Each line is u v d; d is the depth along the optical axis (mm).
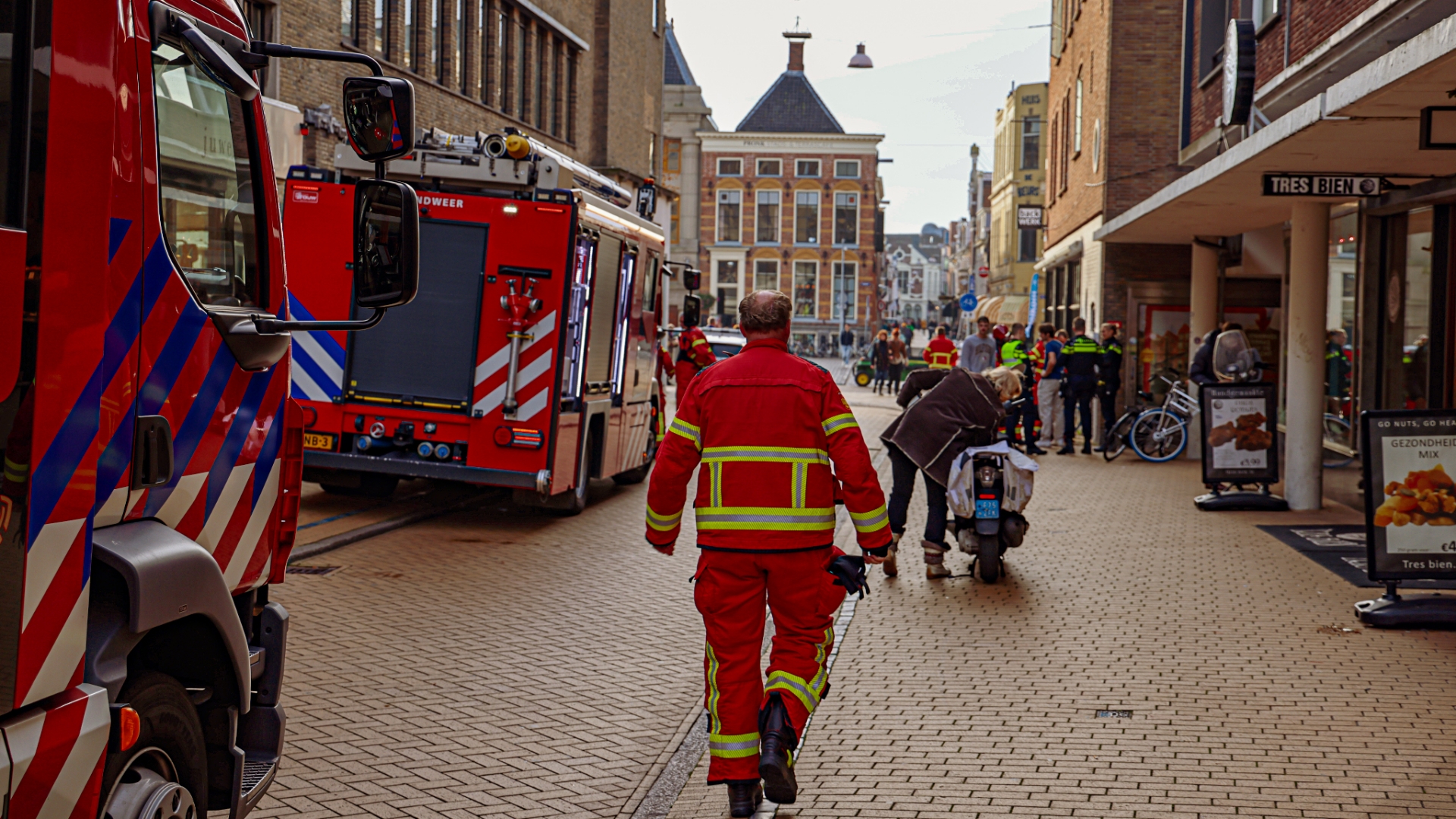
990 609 8297
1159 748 5449
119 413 2928
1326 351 14289
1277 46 14211
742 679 4652
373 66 3598
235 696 3531
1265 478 13031
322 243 11180
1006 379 9531
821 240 70812
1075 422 22109
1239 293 19703
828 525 4691
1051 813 4691
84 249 2742
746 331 4809
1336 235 14164
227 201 3527
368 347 11195
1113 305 21656
